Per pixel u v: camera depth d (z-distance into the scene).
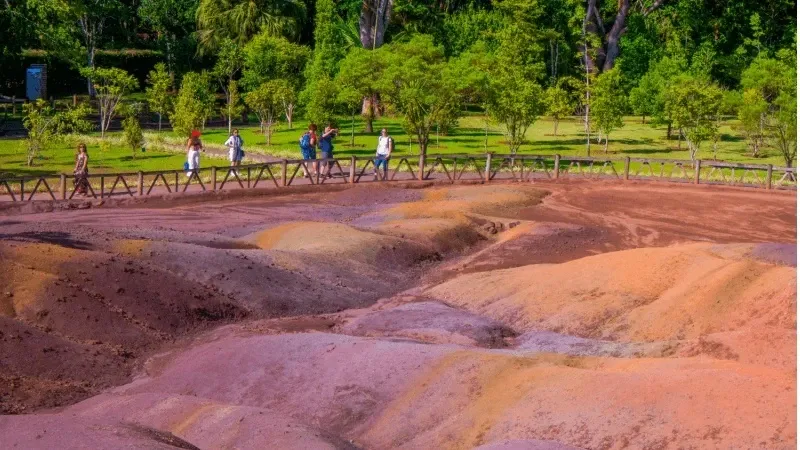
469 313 19.09
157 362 16.41
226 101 70.50
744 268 18.45
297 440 12.23
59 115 41.81
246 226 25.91
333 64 61.62
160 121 57.81
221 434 12.69
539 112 47.50
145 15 76.44
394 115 65.62
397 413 13.96
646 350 16.38
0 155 42.94
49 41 62.31
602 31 73.88
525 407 13.21
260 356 15.82
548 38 69.31
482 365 14.39
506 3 66.50
